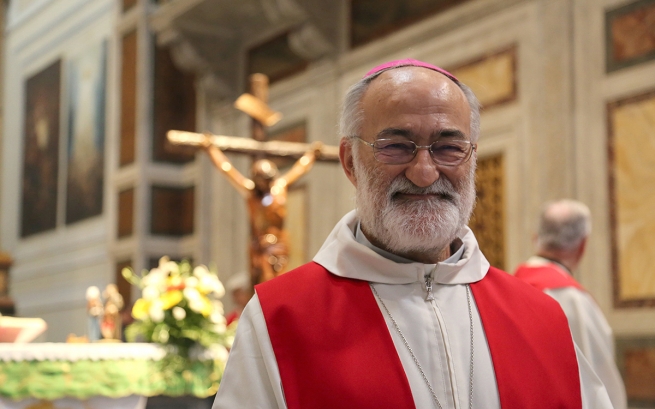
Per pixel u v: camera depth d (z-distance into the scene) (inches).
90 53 421.4
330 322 69.6
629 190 194.7
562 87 210.7
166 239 368.5
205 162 354.6
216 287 162.7
